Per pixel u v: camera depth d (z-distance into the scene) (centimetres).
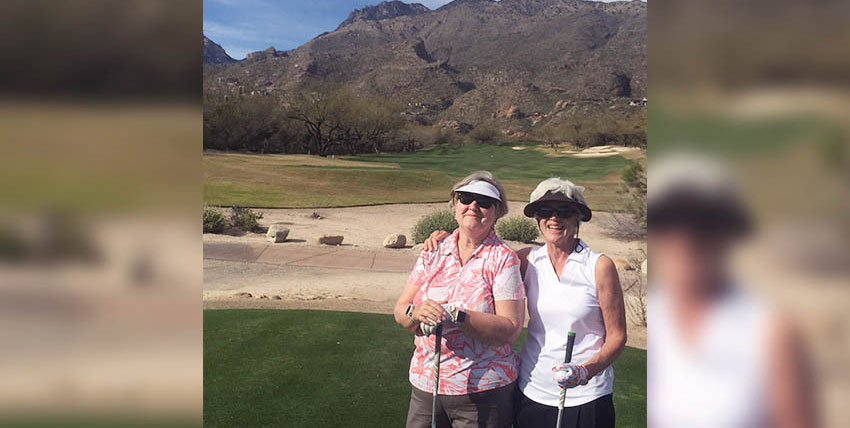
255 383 296
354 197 2159
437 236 177
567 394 151
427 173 2756
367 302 563
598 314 152
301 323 430
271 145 4712
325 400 274
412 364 174
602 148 5741
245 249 1043
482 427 159
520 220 1296
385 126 5588
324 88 5284
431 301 155
